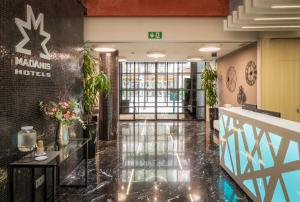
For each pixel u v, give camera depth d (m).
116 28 6.43
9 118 2.82
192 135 8.80
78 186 4.27
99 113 8.03
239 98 8.27
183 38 6.46
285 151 2.71
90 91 6.04
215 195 3.95
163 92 12.87
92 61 6.10
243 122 3.89
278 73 6.77
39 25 3.54
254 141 3.51
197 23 6.46
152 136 8.65
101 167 5.34
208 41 6.55
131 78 12.89
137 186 4.32
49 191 3.93
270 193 3.06
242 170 4.00
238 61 8.34
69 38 4.83
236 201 3.73
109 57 8.09
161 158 6.00
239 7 4.96
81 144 4.02
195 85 12.70
